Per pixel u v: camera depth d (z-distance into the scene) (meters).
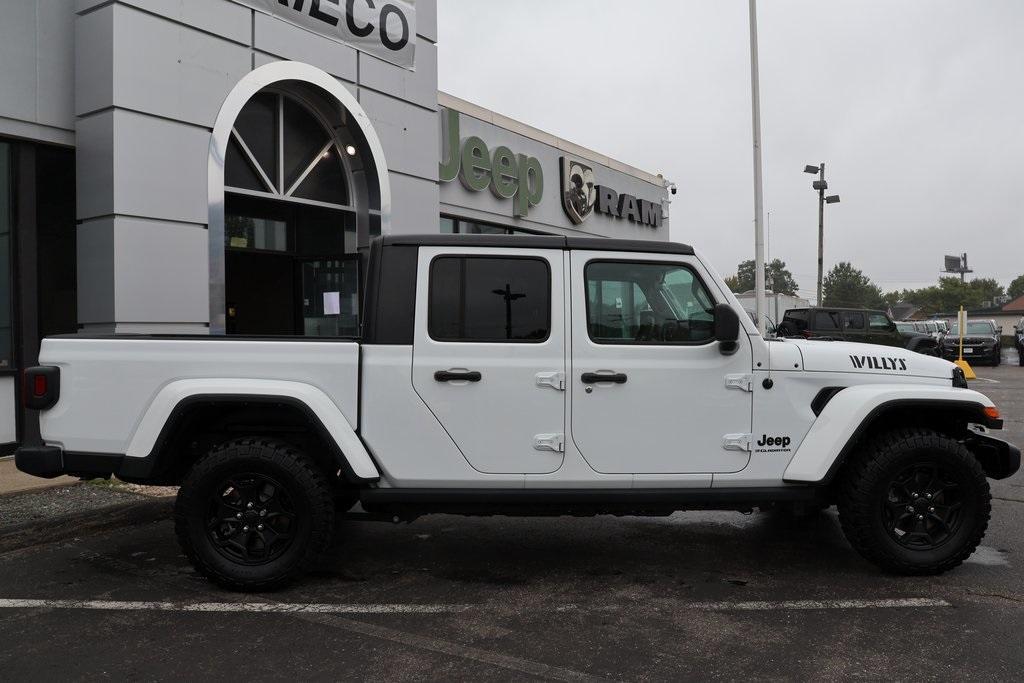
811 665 3.36
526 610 4.05
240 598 4.23
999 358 27.11
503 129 15.16
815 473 4.36
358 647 3.57
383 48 10.52
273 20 9.00
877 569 4.74
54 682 3.21
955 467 4.43
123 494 6.41
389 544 5.30
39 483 6.59
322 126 10.20
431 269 4.37
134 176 7.64
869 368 4.54
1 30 7.33
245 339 4.32
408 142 11.02
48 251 8.00
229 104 8.42
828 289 116.12
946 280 106.69
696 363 4.36
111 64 7.48
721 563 4.88
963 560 4.55
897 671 3.29
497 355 4.31
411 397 4.29
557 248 4.40
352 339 4.41
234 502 4.34
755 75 18.80
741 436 4.37
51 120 7.67
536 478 4.30
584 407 4.31
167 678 3.25
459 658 3.45
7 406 7.72
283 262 10.50
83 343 4.30
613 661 3.41
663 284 4.46
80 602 4.16
